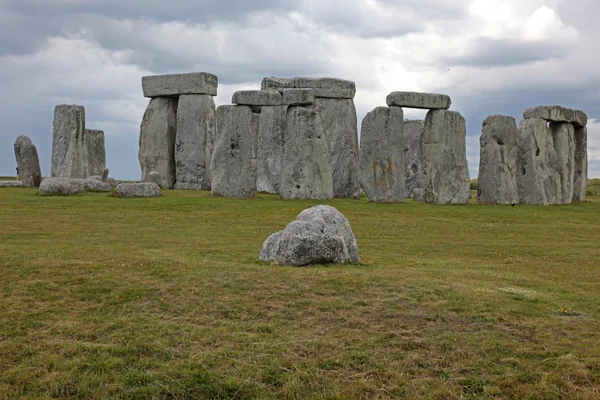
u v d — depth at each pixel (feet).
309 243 47.88
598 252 63.82
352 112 130.93
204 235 68.13
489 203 116.78
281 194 108.78
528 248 65.98
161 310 37.24
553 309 38.65
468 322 36.19
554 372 30.99
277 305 37.99
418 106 111.14
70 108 135.64
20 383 29.48
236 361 31.45
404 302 38.75
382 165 109.50
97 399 28.63
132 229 70.90
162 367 30.89
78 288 39.78
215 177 108.78
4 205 86.07
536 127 125.18
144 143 142.61
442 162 113.39
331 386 29.84
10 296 38.40
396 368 31.24
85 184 108.17
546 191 124.36
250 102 108.37
